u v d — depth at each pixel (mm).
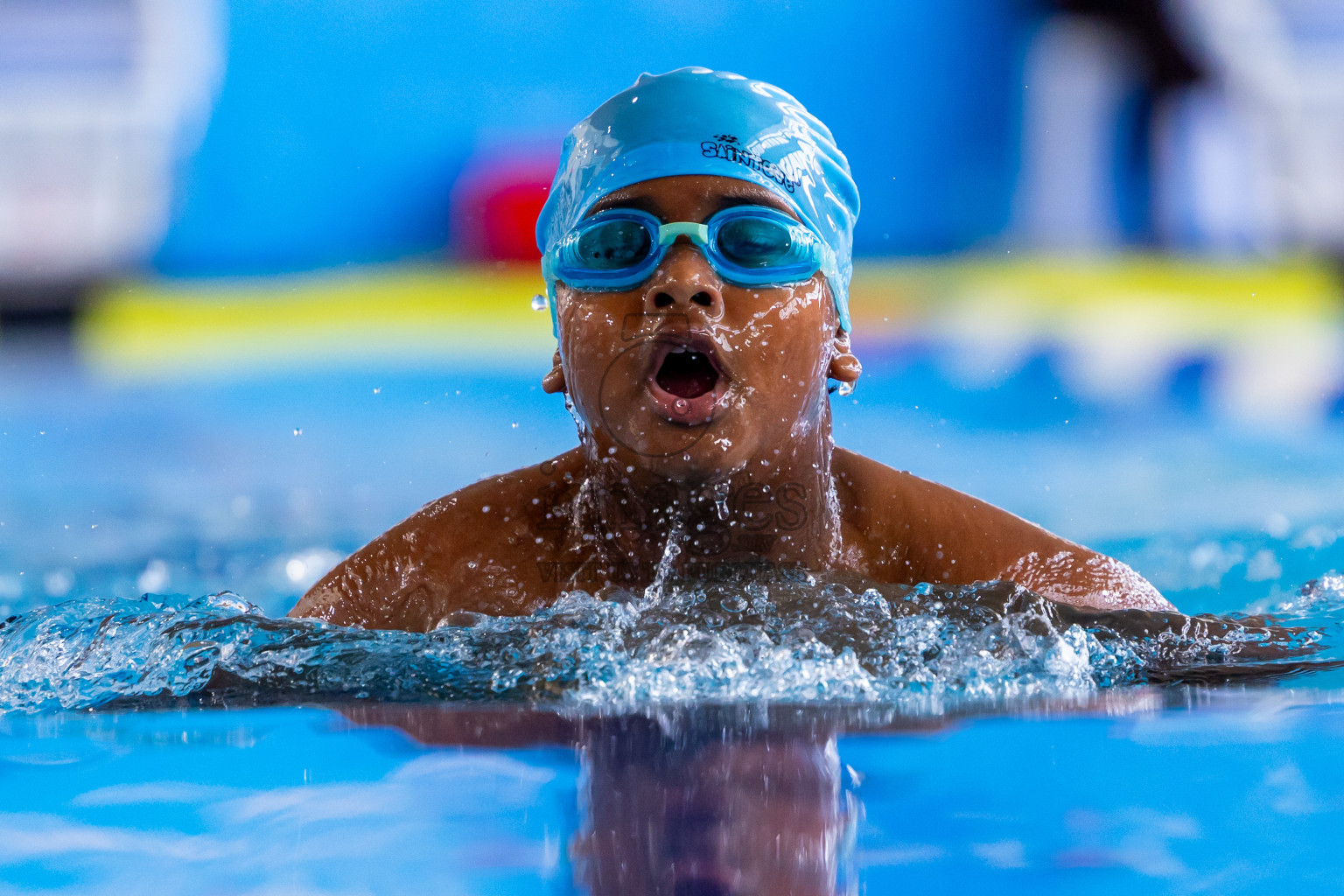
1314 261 28391
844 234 7188
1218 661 5484
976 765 3348
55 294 29016
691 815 2920
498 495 7137
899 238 30984
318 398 22547
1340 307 26109
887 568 6871
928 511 7059
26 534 13992
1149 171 30344
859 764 3369
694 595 5992
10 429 20766
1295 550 11602
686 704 4418
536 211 31391
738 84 6980
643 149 6387
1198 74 30281
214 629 5676
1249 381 22797
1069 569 6930
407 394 22625
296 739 3807
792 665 4965
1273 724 3816
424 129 33000
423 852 2686
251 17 33344
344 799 3111
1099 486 16203
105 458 18781
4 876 2609
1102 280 28188
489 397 22297
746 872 2539
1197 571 10898
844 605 5832
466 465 17703
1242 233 29391
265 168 32062
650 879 2492
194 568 12203
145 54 32406
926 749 3521
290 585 11375
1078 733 3703
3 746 3799
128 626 5797
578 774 3301
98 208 30875
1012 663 5117
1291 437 19656
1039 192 31094
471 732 3863
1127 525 13523
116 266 29938
